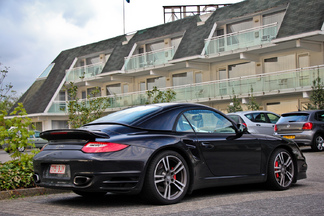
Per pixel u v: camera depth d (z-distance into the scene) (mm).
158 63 33625
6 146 7973
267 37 26922
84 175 5168
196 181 5848
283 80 25609
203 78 31891
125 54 36812
